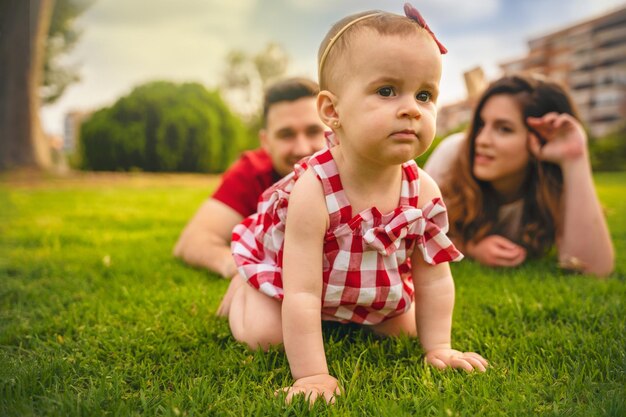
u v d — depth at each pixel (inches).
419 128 54.2
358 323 71.2
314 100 111.9
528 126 113.3
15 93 450.9
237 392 57.2
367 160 58.7
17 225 173.9
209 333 73.3
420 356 65.7
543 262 121.2
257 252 71.5
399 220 60.5
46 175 407.5
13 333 74.2
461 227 122.5
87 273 110.0
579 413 50.8
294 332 58.7
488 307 86.8
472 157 119.4
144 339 71.1
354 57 54.8
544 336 71.7
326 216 59.6
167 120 489.7
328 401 54.1
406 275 69.9
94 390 55.7
